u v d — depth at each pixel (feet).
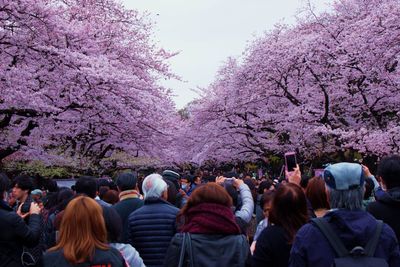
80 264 7.88
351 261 6.91
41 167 58.59
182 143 78.07
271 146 69.21
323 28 61.26
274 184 21.40
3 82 42.45
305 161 64.59
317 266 7.09
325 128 50.83
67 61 47.42
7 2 41.57
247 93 64.23
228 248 9.11
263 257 8.93
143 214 13.05
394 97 54.60
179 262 9.07
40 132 52.90
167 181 16.31
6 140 51.31
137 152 70.64
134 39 67.21
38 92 43.52
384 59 51.42
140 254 12.80
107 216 9.93
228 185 15.93
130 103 54.75
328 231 7.23
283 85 63.67
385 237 7.31
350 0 64.13
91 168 60.95
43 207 19.47
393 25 48.11
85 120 55.16
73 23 52.60
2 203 11.80
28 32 46.34
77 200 8.38
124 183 15.11
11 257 11.41
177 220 12.55
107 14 66.49
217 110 70.38
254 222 21.25
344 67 55.11
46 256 8.09
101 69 48.98
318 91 61.57
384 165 10.96
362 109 59.57
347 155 66.23
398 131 45.70
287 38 67.36
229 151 76.74
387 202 10.57
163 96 70.69
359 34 52.80
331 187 7.70
